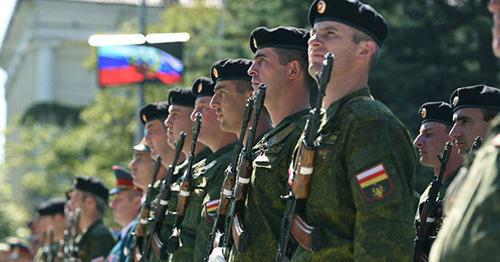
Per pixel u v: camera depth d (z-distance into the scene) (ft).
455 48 111.14
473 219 21.58
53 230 78.79
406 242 28.09
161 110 51.55
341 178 29.37
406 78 104.63
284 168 32.94
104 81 110.42
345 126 29.30
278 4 120.47
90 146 174.09
